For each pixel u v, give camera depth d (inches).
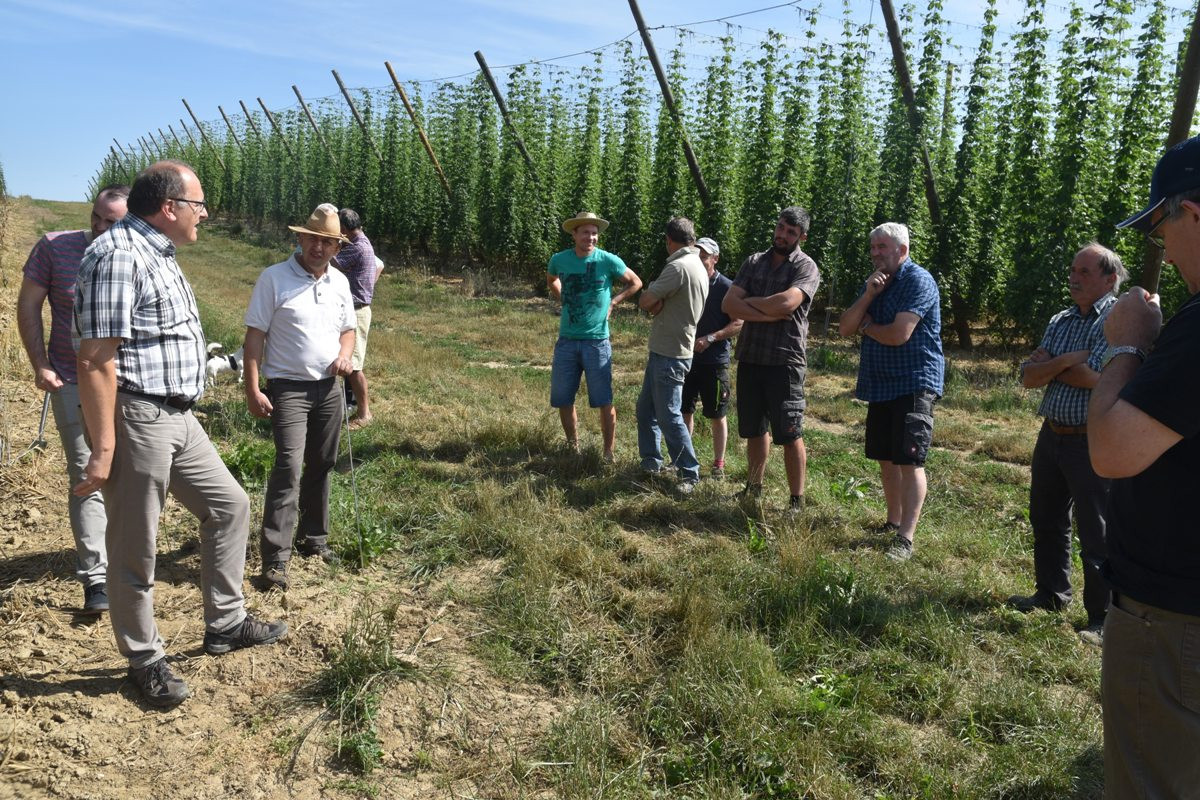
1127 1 454.9
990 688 144.3
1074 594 186.5
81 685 132.5
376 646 142.4
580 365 263.0
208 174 1644.9
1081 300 167.8
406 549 194.7
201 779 116.3
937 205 540.4
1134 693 81.4
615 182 717.9
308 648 145.9
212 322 469.7
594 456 258.2
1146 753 81.3
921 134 523.8
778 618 163.8
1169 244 79.5
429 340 507.5
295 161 1213.7
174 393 125.0
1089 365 161.2
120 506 123.2
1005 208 538.6
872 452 216.2
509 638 155.2
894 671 150.8
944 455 299.7
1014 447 305.7
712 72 652.7
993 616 174.9
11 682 131.6
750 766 122.0
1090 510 164.4
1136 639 80.7
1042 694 142.3
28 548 181.0
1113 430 76.0
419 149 957.8
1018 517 239.9
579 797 114.2
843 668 151.3
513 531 197.2
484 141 842.2
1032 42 504.1
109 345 115.9
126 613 126.3
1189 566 76.7
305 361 169.8
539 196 784.3
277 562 167.2
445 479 241.6
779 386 223.6
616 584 176.6
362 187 1031.6
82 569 152.9
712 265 257.3
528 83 800.3
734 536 211.0
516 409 328.5
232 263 951.0
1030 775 122.0
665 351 237.8
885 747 127.3
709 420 316.2
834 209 585.9
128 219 123.6
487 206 840.3
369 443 270.8
